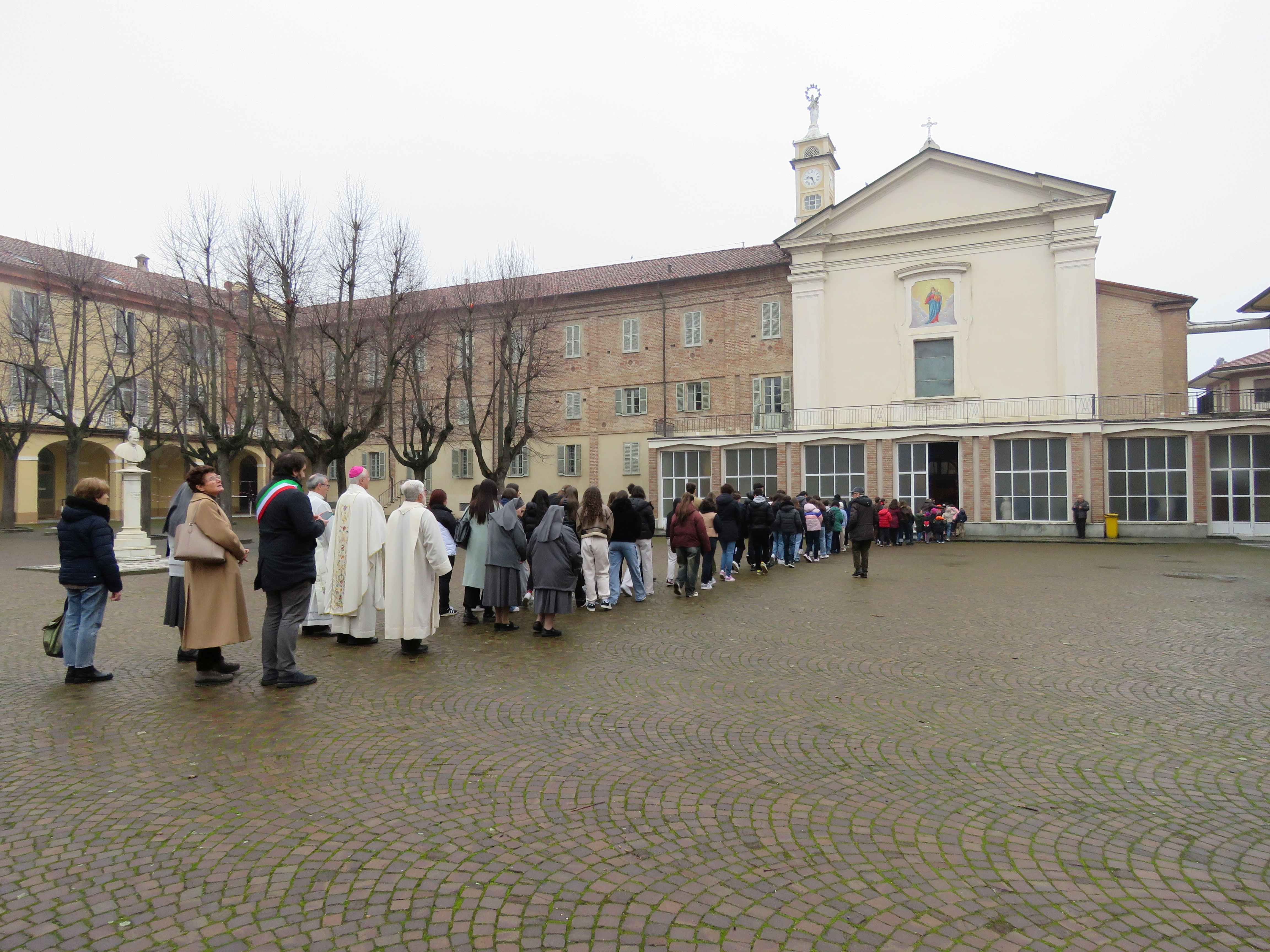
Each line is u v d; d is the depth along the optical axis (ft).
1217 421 93.86
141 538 62.28
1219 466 94.89
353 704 21.71
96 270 113.70
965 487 102.47
